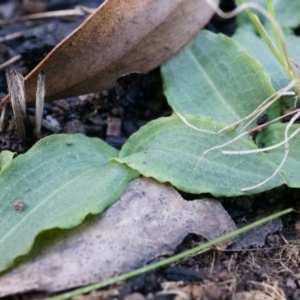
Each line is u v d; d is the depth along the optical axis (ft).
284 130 0.68
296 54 0.72
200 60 0.73
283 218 0.67
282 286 0.62
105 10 0.66
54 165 0.66
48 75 0.68
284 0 0.76
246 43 0.74
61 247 0.62
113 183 0.65
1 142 0.71
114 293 0.60
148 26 0.69
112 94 0.75
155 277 0.61
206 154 0.66
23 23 0.83
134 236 0.62
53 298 0.59
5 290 0.60
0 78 0.77
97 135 0.74
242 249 0.64
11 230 0.63
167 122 0.68
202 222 0.63
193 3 0.71
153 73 0.76
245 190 0.64
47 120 0.73
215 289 0.60
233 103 0.71
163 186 0.65
